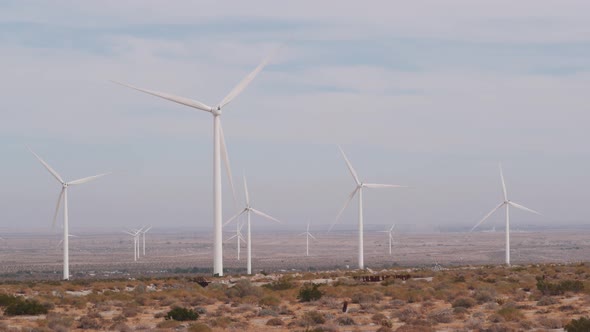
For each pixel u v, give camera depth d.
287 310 65.50
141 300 76.81
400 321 58.38
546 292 76.94
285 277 119.56
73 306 73.25
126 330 53.66
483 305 68.44
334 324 55.16
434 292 80.94
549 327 52.22
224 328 55.16
